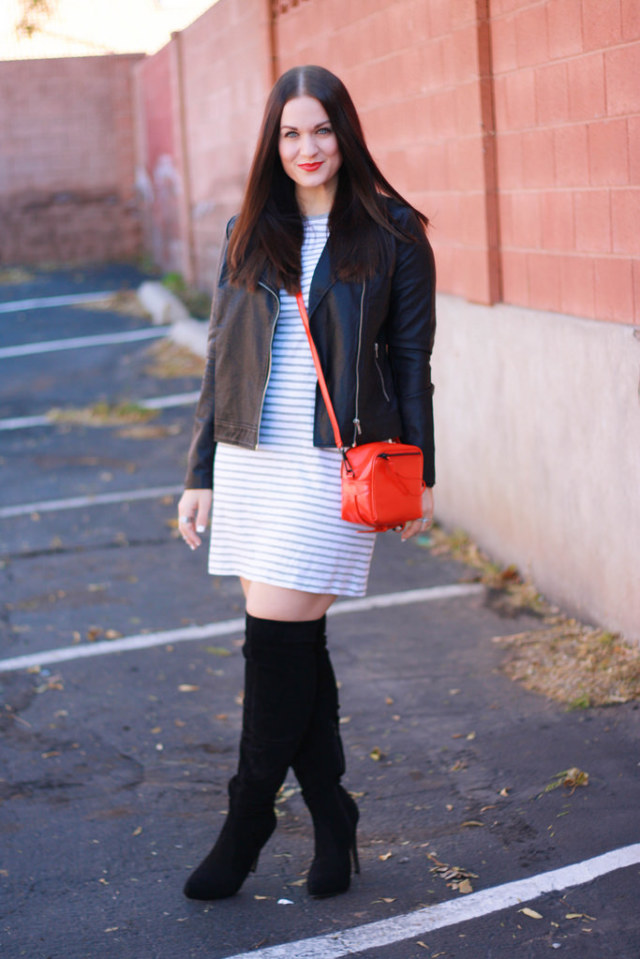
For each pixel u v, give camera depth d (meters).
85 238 20.19
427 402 2.79
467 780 3.59
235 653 4.83
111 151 19.91
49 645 4.99
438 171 5.74
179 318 13.79
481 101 5.16
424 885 2.98
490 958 2.64
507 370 5.25
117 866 3.19
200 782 3.71
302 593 2.75
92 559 6.19
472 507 5.87
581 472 4.68
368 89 6.52
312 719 2.89
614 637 4.54
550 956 2.62
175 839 3.34
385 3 6.10
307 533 2.73
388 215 2.74
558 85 4.57
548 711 4.04
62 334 13.70
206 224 14.17
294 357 2.72
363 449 2.67
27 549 6.39
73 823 3.45
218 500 2.88
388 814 3.41
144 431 9.05
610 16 4.14
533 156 4.86
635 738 3.76
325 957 2.68
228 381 2.80
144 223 19.91
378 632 4.95
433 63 5.62
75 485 7.68
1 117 19.56
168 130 16.64
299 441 2.73
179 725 4.16
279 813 3.48
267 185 2.76
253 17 10.87
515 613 5.04
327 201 2.79
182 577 5.86
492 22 5.07
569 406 4.72
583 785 3.47
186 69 14.36
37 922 2.91
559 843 3.14
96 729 4.14
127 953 2.75
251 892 3.00
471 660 4.57
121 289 16.98
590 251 4.49
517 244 5.11
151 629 5.14
